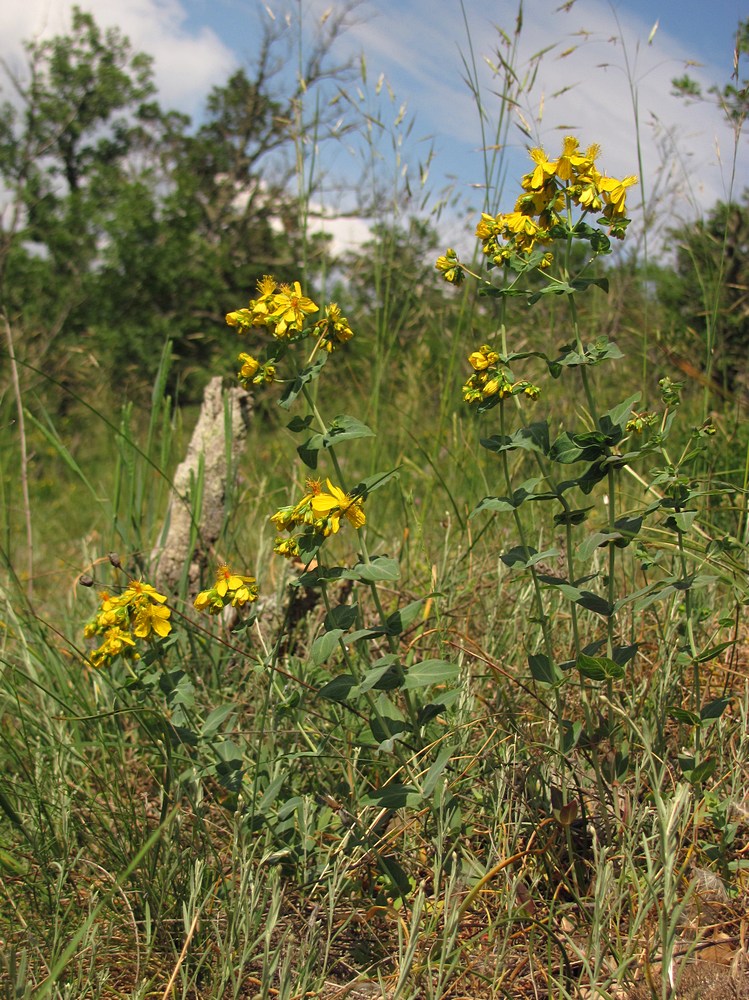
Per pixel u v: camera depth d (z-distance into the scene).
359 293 4.64
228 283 15.84
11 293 15.34
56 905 1.60
